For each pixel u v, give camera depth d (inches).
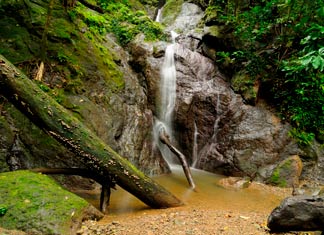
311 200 152.9
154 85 363.3
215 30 390.0
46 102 195.5
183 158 293.9
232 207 226.8
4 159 227.1
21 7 289.6
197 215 194.2
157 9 554.3
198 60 384.2
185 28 484.7
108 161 201.3
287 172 285.0
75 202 176.7
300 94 319.9
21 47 274.5
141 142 314.5
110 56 344.8
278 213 155.4
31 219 157.9
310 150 304.8
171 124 357.4
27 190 173.9
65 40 300.4
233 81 359.6
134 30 407.2
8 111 244.1
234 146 321.1
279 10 328.5
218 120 343.3
